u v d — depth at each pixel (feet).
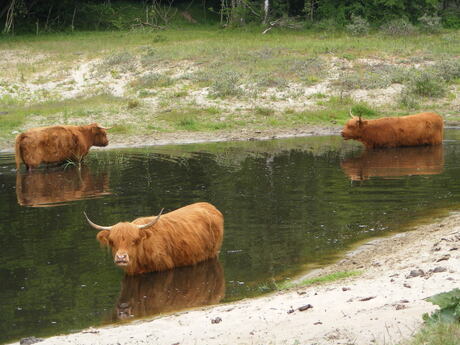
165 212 41.73
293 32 129.90
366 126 66.44
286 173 53.42
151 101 87.92
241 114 83.46
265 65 100.07
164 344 21.02
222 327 22.09
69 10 145.79
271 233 36.73
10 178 56.08
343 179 50.60
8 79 98.58
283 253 33.30
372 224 37.78
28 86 96.48
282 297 25.70
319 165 56.90
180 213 33.24
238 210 41.81
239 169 55.67
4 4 144.97
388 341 18.04
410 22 129.59
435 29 124.36
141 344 21.29
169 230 32.22
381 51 105.70
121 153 66.80
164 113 83.05
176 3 157.79
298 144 69.82
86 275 31.12
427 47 108.88
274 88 91.81
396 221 38.19
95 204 44.86
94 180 53.36
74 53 112.98
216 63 101.65
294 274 30.27
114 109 84.79
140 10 153.17
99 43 121.60
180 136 75.36
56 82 97.96
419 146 67.31
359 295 23.72
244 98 88.22
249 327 21.59
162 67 101.40
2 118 80.59
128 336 22.41
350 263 30.81
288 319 21.81
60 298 28.17
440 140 68.08
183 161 60.44
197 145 70.28
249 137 74.49
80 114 82.74
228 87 89.92
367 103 86.74
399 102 86.74
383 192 45.78
